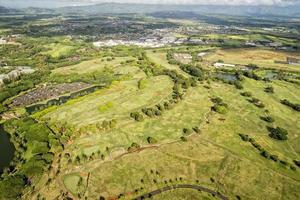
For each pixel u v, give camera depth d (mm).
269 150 160000
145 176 134875
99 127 176000
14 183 124438
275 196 124625
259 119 199125
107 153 151750
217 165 144125
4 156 154750
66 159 146750
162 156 150375
